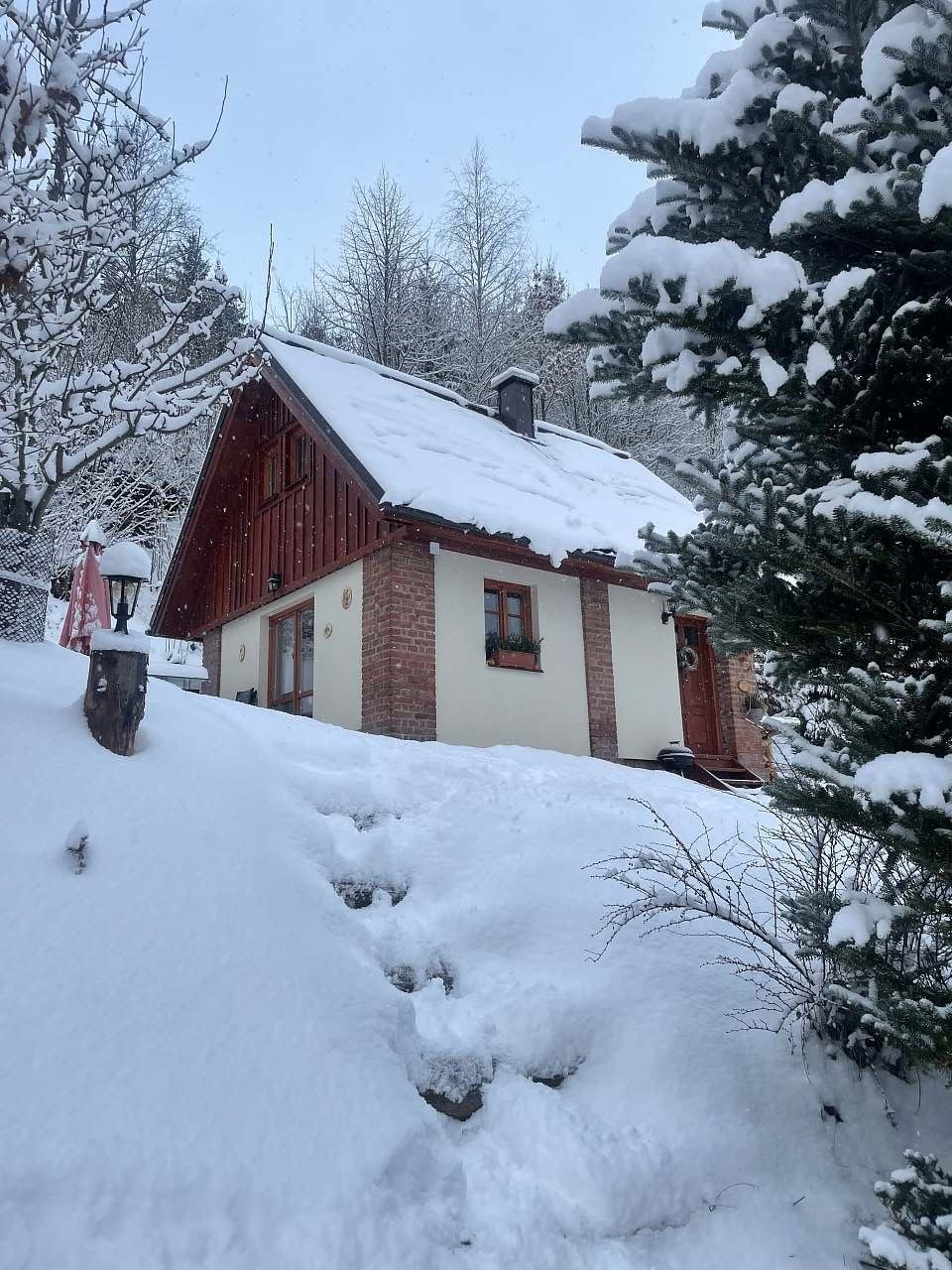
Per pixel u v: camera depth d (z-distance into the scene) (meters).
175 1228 2.11
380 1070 2.84
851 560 2.74
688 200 3.71
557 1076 3.30
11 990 2.48
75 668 4.98
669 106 3.48
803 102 3.15
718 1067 3.32
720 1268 2.67
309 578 10.88
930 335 2.96
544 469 12.78
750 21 3.79
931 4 2.81
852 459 3.14
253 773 4.42
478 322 25.88
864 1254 2.75
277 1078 2.61
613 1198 2.76
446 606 9.74
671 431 24.23
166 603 14.22
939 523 2.35
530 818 4.91
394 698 8.99
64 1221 2.01
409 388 13.45
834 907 3.16
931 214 2.59
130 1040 2.50
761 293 2.78
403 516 8.65
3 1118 2.13
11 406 4.84
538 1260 2.53
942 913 2.64
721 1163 2.99
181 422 5.21
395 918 3.91
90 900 2.93
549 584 10.97
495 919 3.97
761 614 3.08
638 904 4.02
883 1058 3.47
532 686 10.36
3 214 4.14
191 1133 2.31
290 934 3.25
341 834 4.33
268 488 12.63
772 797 3.13
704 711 12.84
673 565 3.46
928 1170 2.45
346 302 26.97
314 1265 2.18
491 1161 2.87
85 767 3.58
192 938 2.98
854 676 2.75
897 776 2.36
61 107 4.34
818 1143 3.15
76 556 15.91
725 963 3.85
